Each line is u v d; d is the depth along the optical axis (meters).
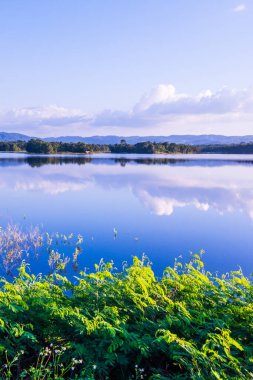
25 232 20.61
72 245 18.08
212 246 18.45
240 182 52.12
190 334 5.10
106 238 19.62
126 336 4.40
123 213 27.55
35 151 183.12
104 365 4.27
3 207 29.48
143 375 4.71
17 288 5.81
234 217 26.47
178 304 5.11
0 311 4.76
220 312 5.58
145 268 6.11
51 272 13.85
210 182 51.78
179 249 17.80
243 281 6.37
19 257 15.49
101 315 4.71
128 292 5.61
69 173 62.88
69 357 4.51
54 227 22.30
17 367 4.52
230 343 4.54
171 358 4.77
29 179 51.81
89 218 25.39
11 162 94.31
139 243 18.73
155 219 25.34
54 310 4.67
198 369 4.18
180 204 32.38
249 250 17.70
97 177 56.91
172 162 114.62
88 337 4.76
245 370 4.37
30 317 4.97
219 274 14.04
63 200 33.72
